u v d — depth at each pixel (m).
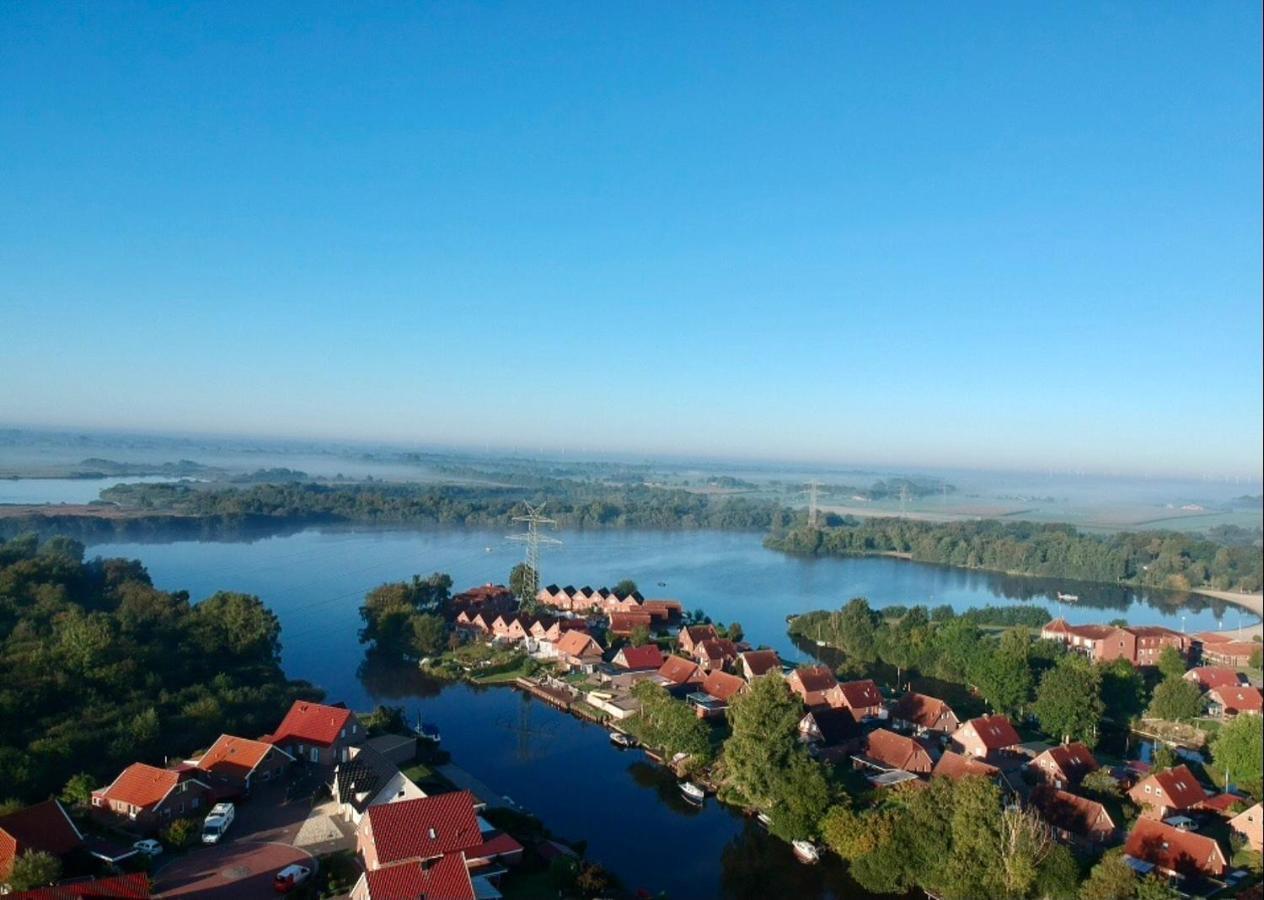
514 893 55.66
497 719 96.88
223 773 69.06
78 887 48.50
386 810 56.88
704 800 74.62
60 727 70.50
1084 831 63.09
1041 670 103.06
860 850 59.91
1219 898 50.97
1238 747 58.72
